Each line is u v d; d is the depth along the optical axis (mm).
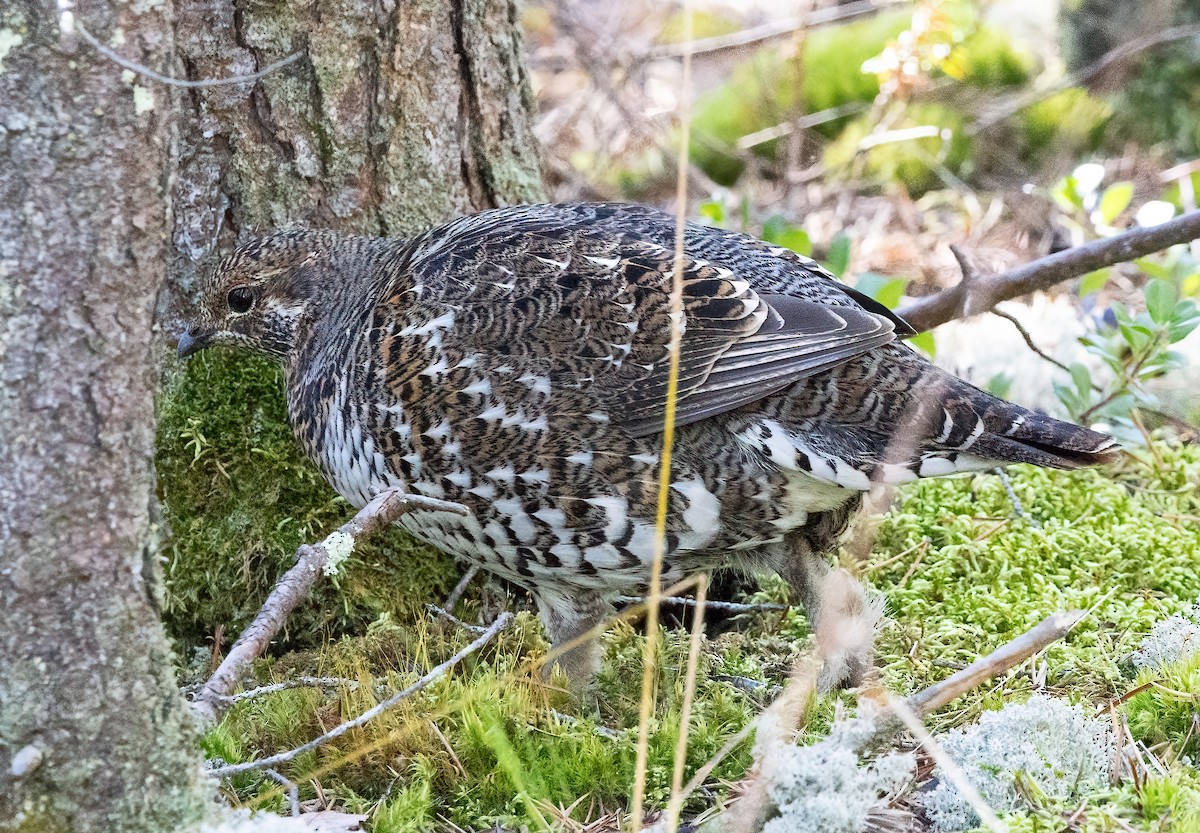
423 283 3660
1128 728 3230
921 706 2902
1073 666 3637
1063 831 2779
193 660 4027
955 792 2922
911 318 4551
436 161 4367
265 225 4191
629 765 3232
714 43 7684
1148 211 5492
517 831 3070
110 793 2482
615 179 7418
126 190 2373
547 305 3539
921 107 7379
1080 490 4676
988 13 7832
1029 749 3008
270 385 4211
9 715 2379
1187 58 7164
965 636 3881
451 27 4316
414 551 4242
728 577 4527
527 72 4621
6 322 2307
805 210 6926
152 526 2559
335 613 4172
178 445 4098
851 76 7609
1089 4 7391
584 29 7680
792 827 2748
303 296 3969
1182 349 5535
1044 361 5387
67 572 2389
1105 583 4145
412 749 3281
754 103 7676
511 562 3711
